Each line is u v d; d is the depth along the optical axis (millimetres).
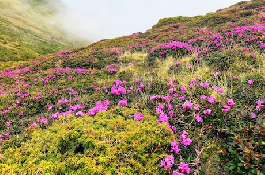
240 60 7102
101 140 3176
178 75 7098
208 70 6945
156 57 10617
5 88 8734
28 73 11555
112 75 9445
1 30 45062
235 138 2932
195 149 3352
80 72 10117
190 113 4113
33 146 3355
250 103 4344
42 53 43281
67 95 7559
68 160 2832
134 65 10398
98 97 6496
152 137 3301
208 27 17578
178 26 23109
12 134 4883
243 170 2688
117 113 4262
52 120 4902
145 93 6016
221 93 4777
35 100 7059
